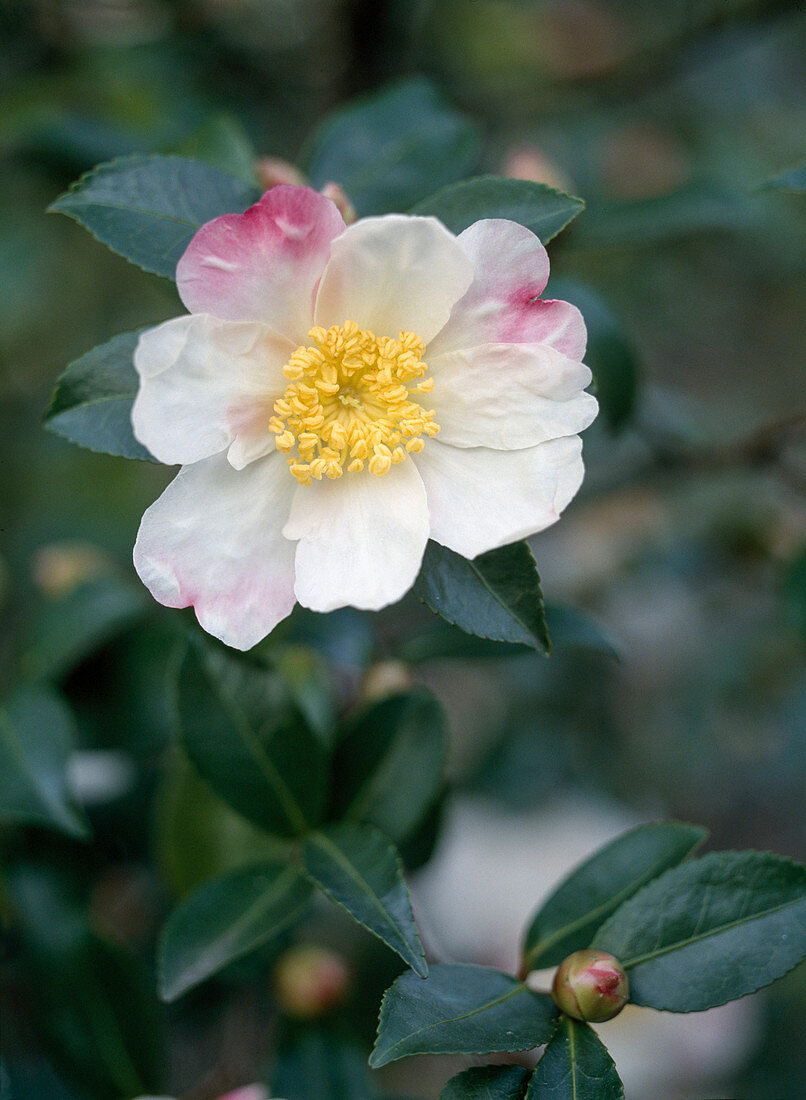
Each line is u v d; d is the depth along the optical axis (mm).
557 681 916
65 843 628
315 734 586
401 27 772
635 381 646
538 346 548
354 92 768
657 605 945
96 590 641
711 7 833
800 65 1026
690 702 938
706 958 550
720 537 850
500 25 892
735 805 1106
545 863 792
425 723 596
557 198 554
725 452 709
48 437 827
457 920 768
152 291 835
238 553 549
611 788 935
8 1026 633
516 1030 542
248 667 584
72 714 636
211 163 606
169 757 636
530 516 548
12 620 731
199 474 548
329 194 570
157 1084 616
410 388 553
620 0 944
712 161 953
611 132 935
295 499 554
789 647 898
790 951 548
